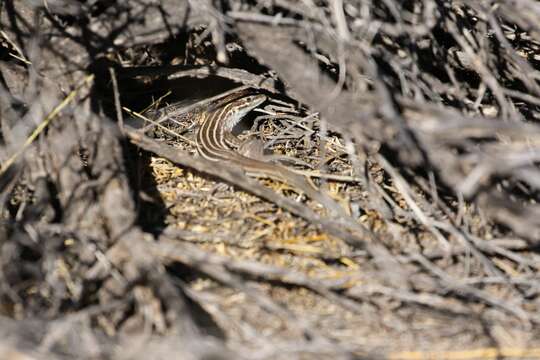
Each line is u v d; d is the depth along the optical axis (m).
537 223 4.60
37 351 3.73
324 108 4.70
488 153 4.47
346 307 4.51
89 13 5.47
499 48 5.77
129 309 4.24
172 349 3.70
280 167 5.93
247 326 4.05
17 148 5.22
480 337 4.30
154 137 7.09
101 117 5.48
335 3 4.70
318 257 4.98
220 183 5.88
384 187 5.80
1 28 5.74
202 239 5.14
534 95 5.45
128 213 4.72
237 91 7.36
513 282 4.59
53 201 5.11
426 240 5.17
